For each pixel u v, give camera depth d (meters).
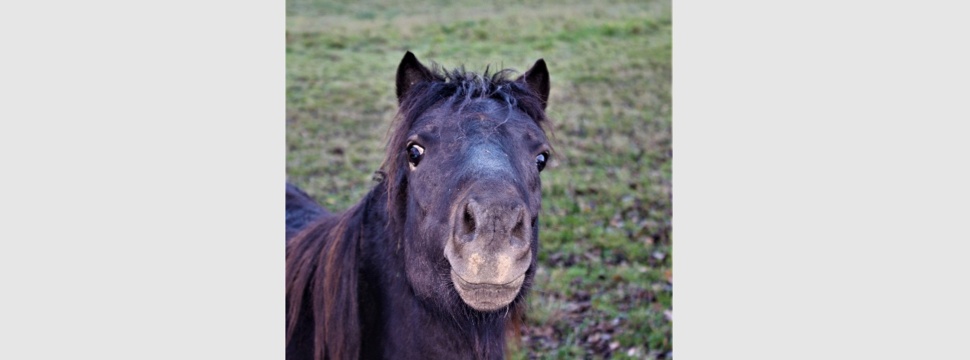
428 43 5.69
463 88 2.50
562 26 5.80
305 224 3.76
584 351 4.38
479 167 2.16
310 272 2.99
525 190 2.25
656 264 4.91
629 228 5.15
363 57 5.66
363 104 5.60
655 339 4.47
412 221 2.43
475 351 2.58
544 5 5.81
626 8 5.85
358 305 2.73
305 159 5.45
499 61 5.62
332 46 5.66
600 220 5.20
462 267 2.08
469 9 5.74
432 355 2.60
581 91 5.76
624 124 5.70
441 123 2.37
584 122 5.73
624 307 4.64
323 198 5.16
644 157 5.61
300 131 5.52
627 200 5.34
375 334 2.72
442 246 2.24
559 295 4.70
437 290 2.36
